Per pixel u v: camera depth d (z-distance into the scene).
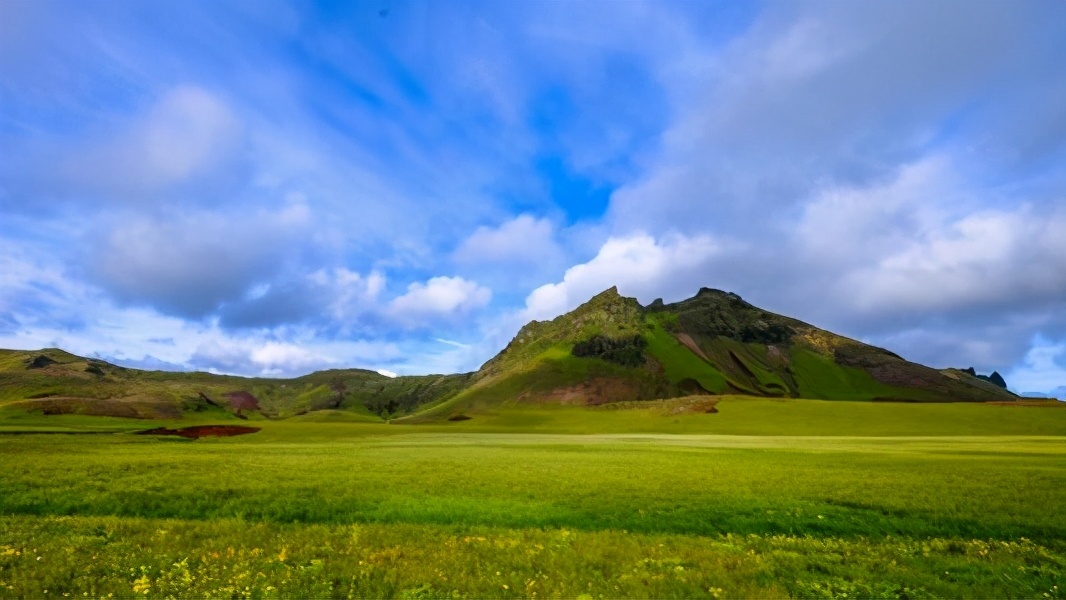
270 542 18.64
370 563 16.27
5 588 13.77
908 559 18.09
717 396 162.38
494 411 191.00
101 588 13.93
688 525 22.34
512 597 13.79
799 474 35.00
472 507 24.52
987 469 38.22
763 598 14.13
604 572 15.98
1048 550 19.58
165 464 37.25
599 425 136.75
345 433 93.38
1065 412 121.06
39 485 28.25
